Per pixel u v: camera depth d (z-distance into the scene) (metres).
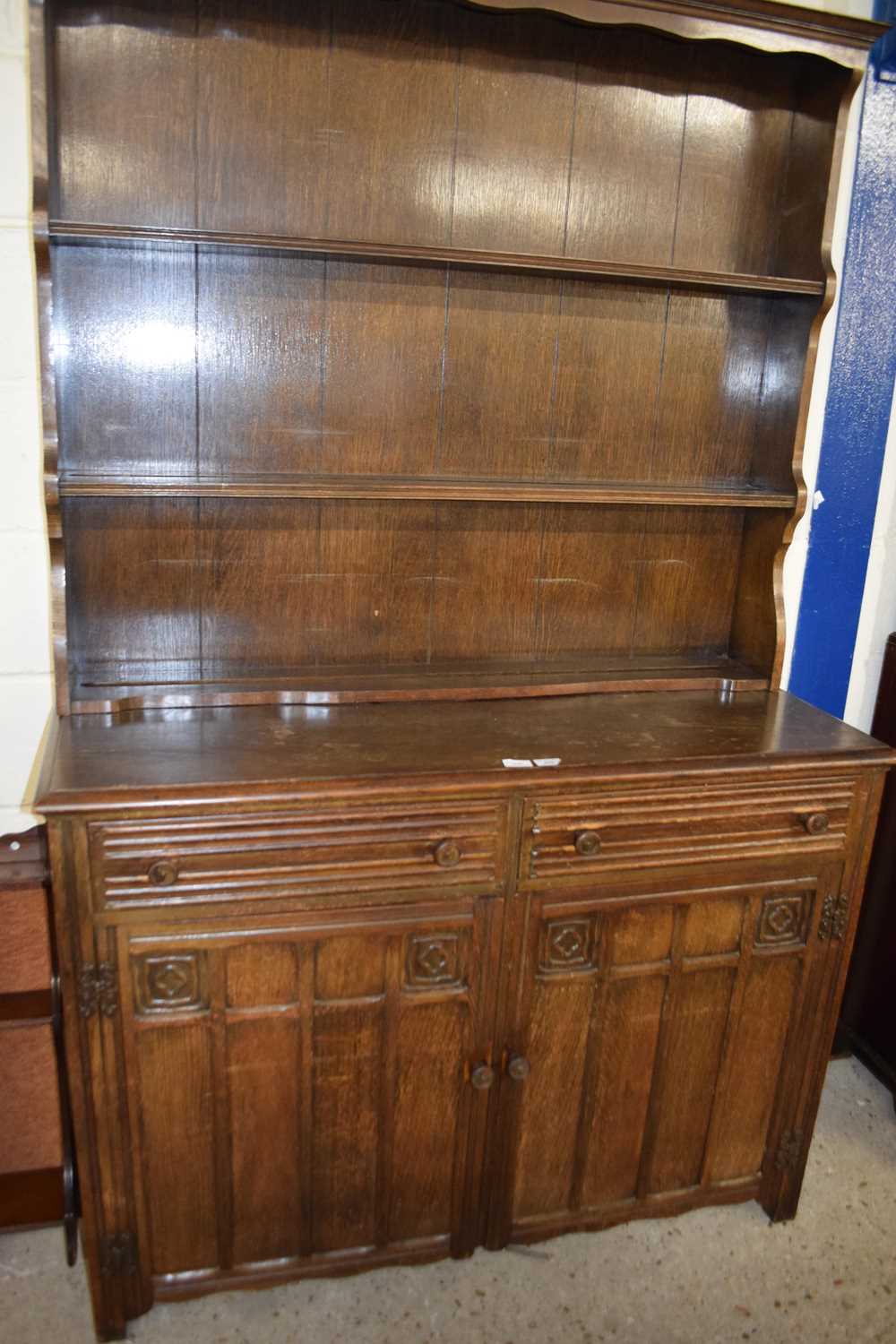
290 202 1.79
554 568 2.09
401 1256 1.85
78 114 1.67
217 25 1.69
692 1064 1.90
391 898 1.63
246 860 1.56
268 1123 1.70
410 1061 1.73
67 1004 1.55
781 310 2.01
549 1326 1.80
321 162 1.78
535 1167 1.88
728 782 1.74
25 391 1.78
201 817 1.52
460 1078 1.76
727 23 1.70
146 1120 1.65
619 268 1.73
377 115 1.79
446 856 1.62
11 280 1.73
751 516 2.14
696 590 2.19
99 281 1.74
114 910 1.53
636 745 1.76
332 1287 1.87
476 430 1.98
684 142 1.94
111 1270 1.70
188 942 1.57
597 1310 1.84
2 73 1.64
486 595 2.07
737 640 2.21
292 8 1.70
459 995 1.71
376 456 1.94
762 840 1.79
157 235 1.54
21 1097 1.88
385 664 2.06
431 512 1.99
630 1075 1.86
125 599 1.90
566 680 2.05
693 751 1.74
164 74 1.69
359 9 1.73
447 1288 1.88
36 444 1.81
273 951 1.61
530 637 2.12
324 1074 1.70
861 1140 2.30
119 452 1.83
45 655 1.91
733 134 1.96
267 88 1.73
